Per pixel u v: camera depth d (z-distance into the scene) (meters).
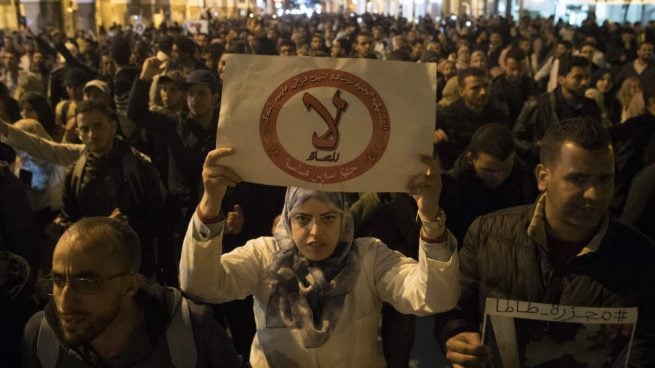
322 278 2.03
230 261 2.09
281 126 1.80
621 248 1.92
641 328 1.90
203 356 1.92
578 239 1.94
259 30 12.76
